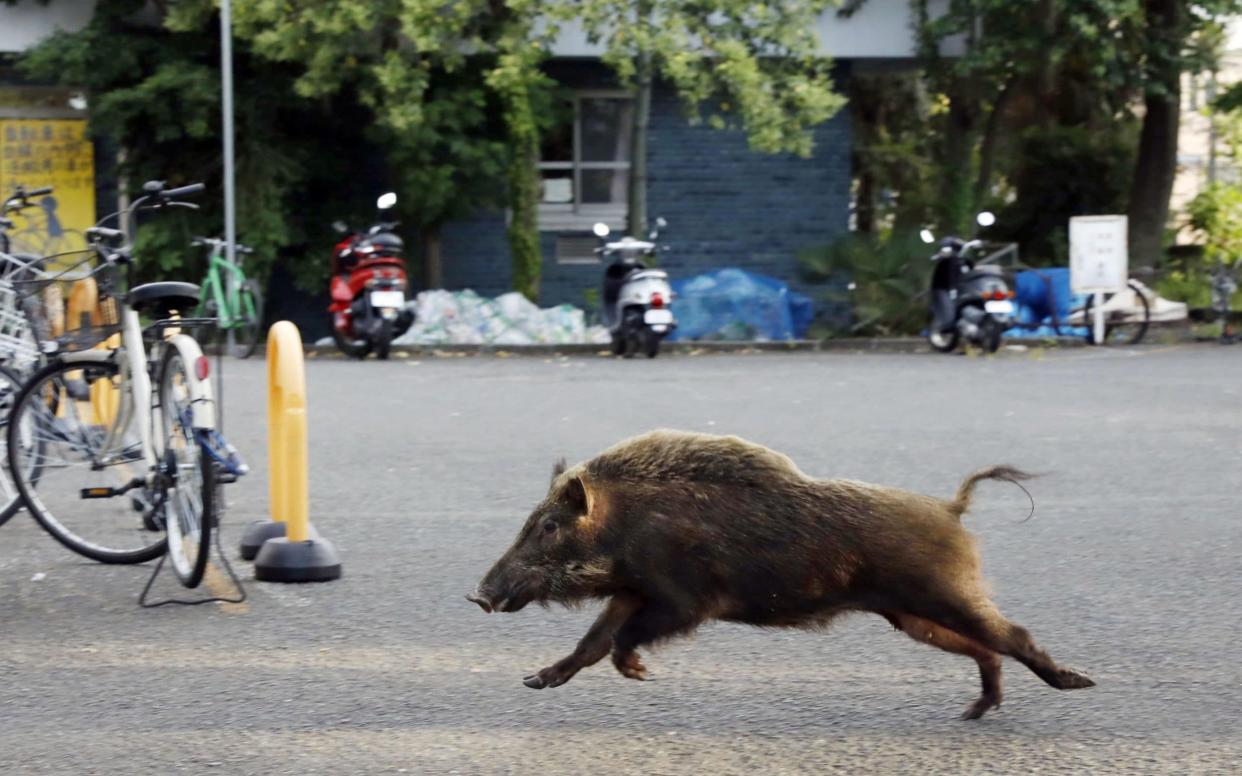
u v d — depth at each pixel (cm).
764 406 2358
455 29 3419
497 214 4141
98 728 902
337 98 3881
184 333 1242
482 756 853
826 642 1081
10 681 995
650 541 840
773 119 3494
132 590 1231
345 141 3922
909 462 1833
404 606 1181
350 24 3403
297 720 916
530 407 2348
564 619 1145
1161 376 2777
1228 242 4819
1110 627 1116
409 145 3575
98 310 1289
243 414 2256
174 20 3478
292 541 1260
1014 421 2177
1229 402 2381
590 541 847
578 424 2158
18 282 1329
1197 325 3928
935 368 2984
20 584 1252
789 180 4219
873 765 835
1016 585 1242
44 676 1006
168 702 951
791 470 854
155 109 3534
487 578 859
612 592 862
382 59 3559
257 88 3656
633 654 862
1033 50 3794
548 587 854
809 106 3534
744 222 4219
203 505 1171
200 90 3472
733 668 1020
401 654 1055
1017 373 2859
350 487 1677
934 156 4753
